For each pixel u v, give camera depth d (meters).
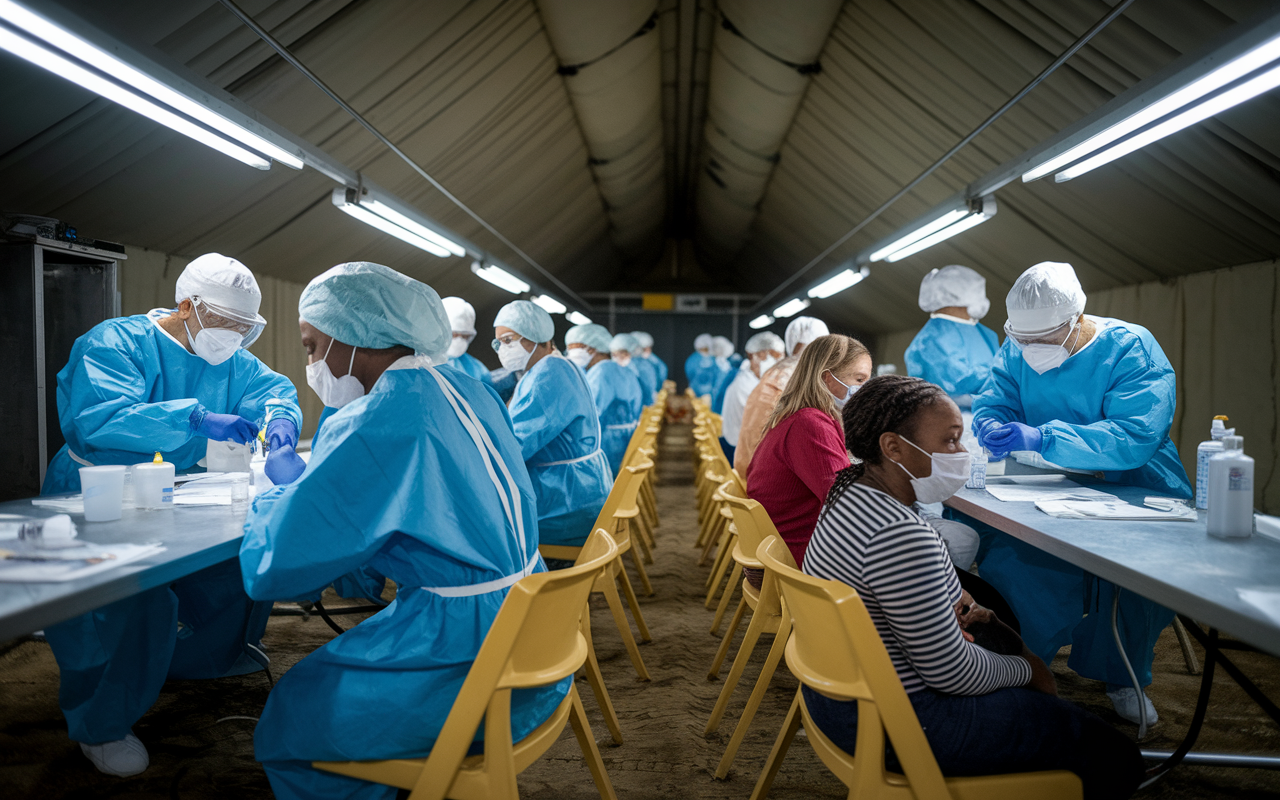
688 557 4.81
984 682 1.34
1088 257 5.73
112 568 1.38
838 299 13.83
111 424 2.22
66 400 2.35
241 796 1.95
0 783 1.97
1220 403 4.79
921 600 1.31
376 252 8.15
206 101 2.34
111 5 2.71
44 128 3.35
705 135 9.35
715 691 2.70
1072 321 2.49
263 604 2.74
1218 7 2.72
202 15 3.09
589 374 5.66
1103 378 2.53
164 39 3.05
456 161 6.36
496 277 6.58
